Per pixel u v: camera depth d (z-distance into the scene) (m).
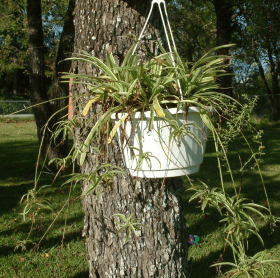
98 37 1.72
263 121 13.65
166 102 1.19
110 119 1.32
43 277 2.55
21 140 10.43
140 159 1.13
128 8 1.70
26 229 3.46
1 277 2.56
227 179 5.39
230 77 8.98
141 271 1.76
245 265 0.99
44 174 5.75
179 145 1.12
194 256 2.88
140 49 1.70
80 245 3.09
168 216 1.76
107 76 1.30
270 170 6.06
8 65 10.77
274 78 14.95
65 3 8.86
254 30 9.80
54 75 5.74
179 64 1.23
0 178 5.58
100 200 1.79
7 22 8.61
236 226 1.07
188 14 12.84
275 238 3.18
